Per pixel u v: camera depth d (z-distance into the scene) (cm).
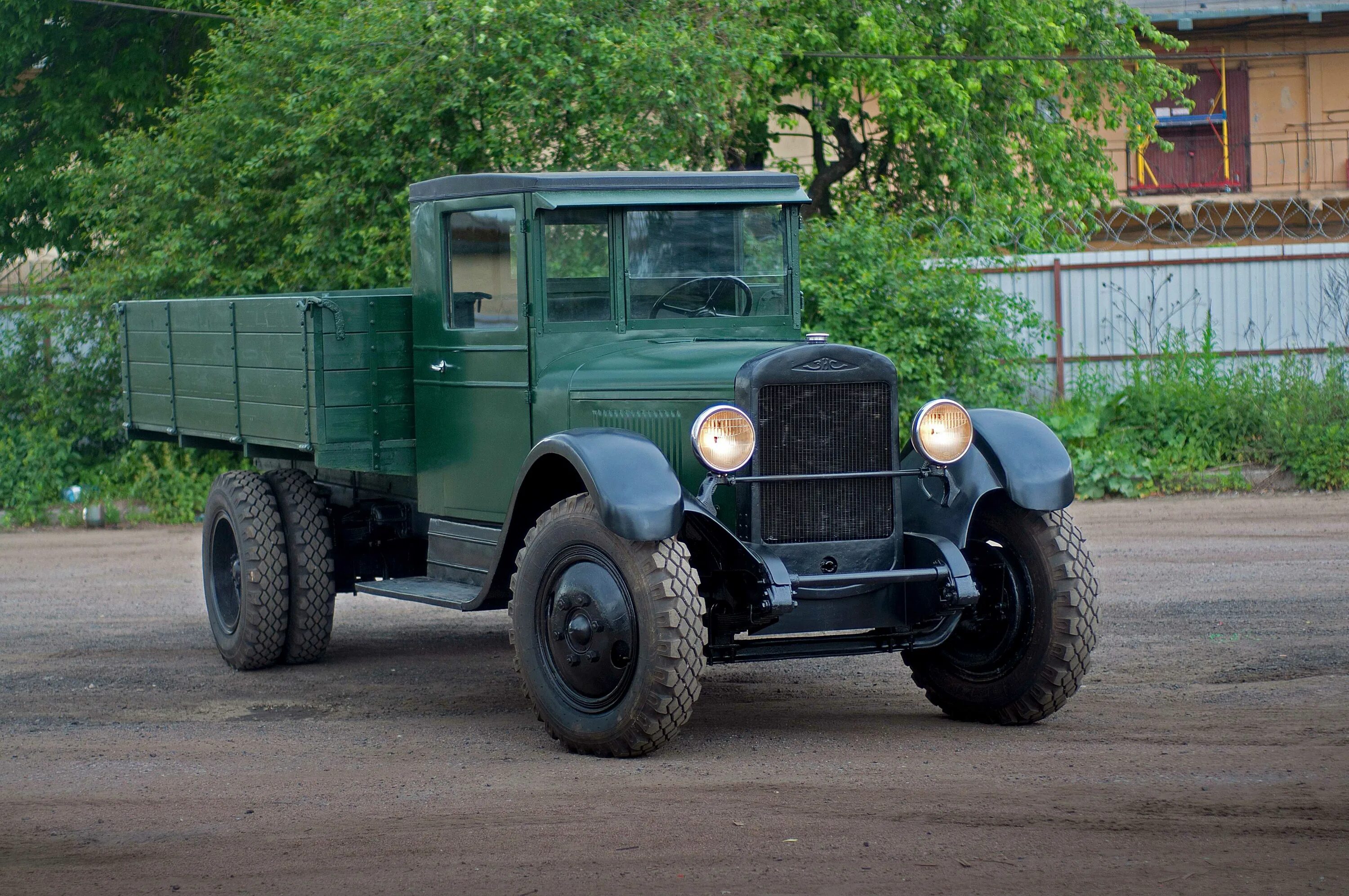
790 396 588
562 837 464
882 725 631
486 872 431
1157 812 469
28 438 1566
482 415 704
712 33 1470
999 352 1482
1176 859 422
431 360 739
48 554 1319
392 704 719
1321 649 752
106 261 1634
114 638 927
